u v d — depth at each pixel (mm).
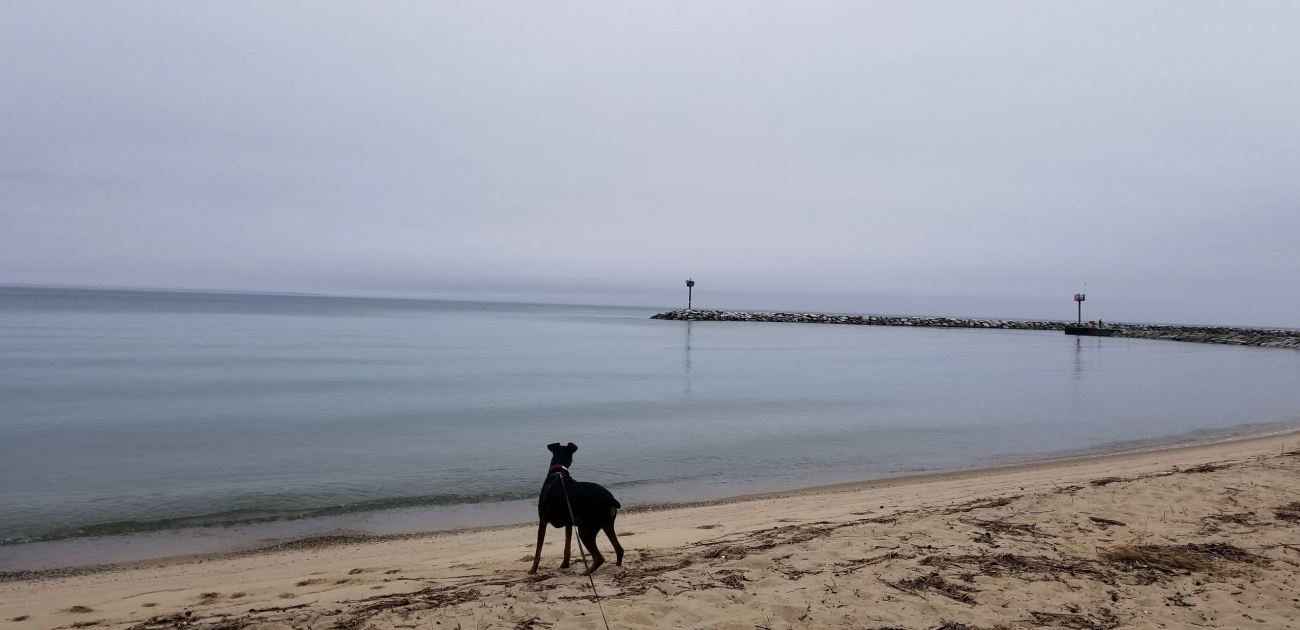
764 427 20594
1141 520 9023
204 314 116938
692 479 14406
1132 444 18734
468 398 26266
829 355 52469
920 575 7000
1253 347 73438
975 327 113188
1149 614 6055
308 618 6070
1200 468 12703
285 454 16266
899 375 38031
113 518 11234
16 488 13078
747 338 75125
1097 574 7043
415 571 8125
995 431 20609
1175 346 74188
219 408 23156
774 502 12211
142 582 8133
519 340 66562
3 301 170375
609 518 7430
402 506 12164
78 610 6918
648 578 7031
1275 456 14133
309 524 11094
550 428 19969
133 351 45312
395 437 18453
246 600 7074
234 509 11812
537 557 7617
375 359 43125
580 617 5949
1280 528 8617
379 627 5816
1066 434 20281
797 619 5934
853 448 17719
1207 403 27797
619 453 16719
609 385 31031
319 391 27688
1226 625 5820
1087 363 49375
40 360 38406
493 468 14969
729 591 6562
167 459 15656
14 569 8859
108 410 22469
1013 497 10664
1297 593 6516
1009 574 7043
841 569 7219
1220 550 7754
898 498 12133
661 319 130750
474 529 10867
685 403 25484
